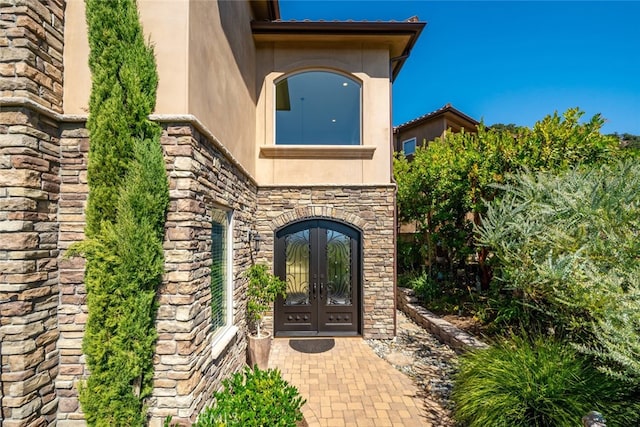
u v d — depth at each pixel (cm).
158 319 383
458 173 941
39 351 343
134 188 360
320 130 902
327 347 790
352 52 865
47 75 359
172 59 389
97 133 359
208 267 451
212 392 460
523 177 671
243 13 690
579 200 540
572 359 435
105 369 357
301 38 838
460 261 1052
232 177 588
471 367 484
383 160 866
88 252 354
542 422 380
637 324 356
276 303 873
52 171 367
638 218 480
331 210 859
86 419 356
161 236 385
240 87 658
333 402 545
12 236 322
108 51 364
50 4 364
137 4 386
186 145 388
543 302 582
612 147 774
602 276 435
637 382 347
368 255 857
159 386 377
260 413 345
